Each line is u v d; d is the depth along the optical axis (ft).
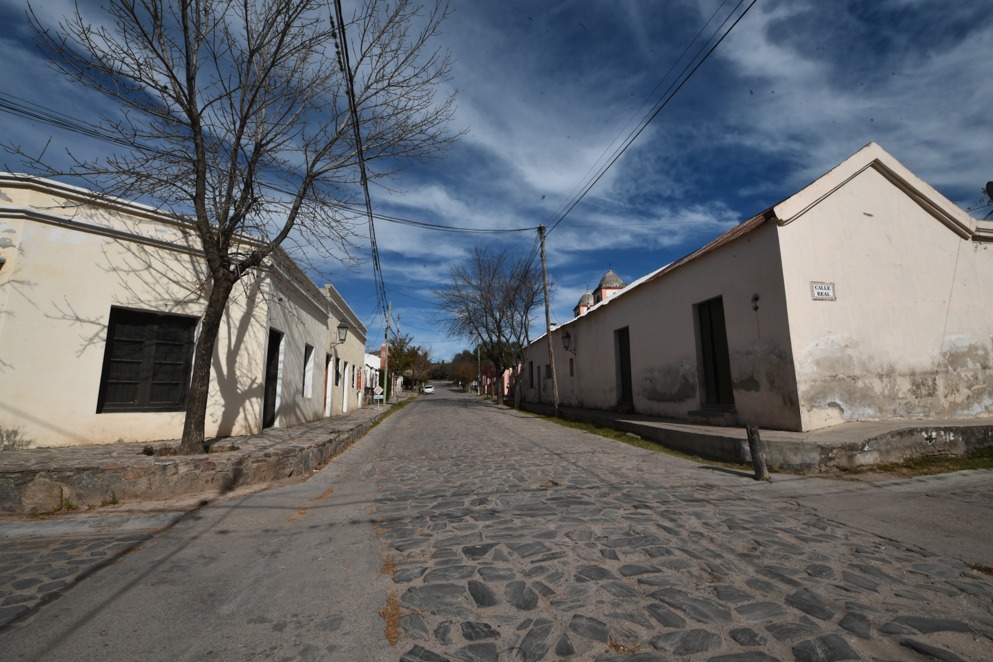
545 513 16.72
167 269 28.99
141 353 28.25
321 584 11.41
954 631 8.67
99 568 12.71
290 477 24.61
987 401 32.48
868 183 31.91
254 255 24.53
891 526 14.85
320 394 52.37
